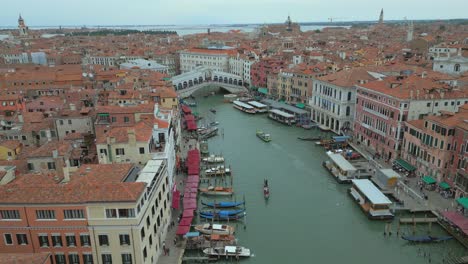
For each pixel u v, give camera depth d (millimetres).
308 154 115812
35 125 91625
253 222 76938
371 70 140125
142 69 188375
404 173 93938
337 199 86562
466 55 174000
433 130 84750
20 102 117875
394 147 101250
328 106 137625
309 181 96250
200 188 89500
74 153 75000
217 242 68375
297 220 77688
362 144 118812
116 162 69750
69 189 52469
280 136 134625
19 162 69500
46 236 52312
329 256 66250
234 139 131625
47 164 69688
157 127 76812
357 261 64812
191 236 67250
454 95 100125
